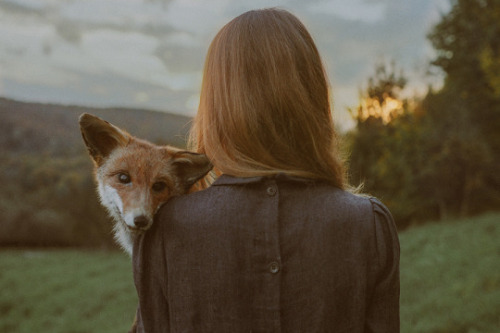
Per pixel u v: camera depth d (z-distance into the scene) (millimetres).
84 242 31875
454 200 22500
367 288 1284
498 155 22031
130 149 1956
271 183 1259
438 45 27891
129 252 1882
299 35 1398
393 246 1305
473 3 26531
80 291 13781
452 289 8414
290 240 1216
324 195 1277
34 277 16781
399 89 23906
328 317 1204
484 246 11578
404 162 21938
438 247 12758
